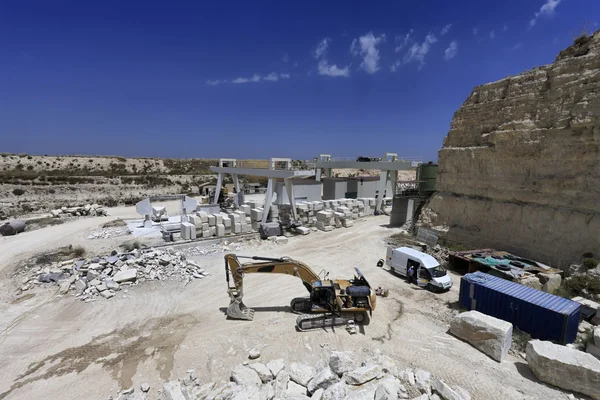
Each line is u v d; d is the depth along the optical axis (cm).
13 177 5659
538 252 2083
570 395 1011
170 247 2662
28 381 1130
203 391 990
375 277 2134
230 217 3120
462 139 2772
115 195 5847
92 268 1939
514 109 2361
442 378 1114
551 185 2061
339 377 1069
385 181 4441
